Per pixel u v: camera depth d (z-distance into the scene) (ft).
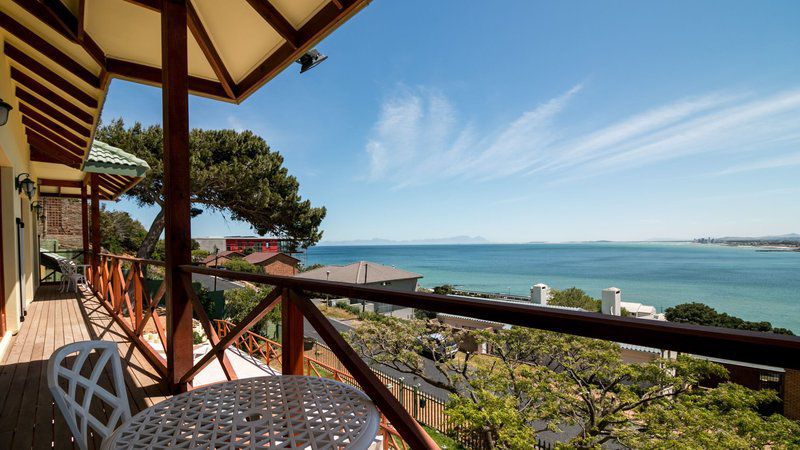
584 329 1.91
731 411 14.21
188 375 7.47
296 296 4.31
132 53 10.31
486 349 22.70
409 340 27.45
